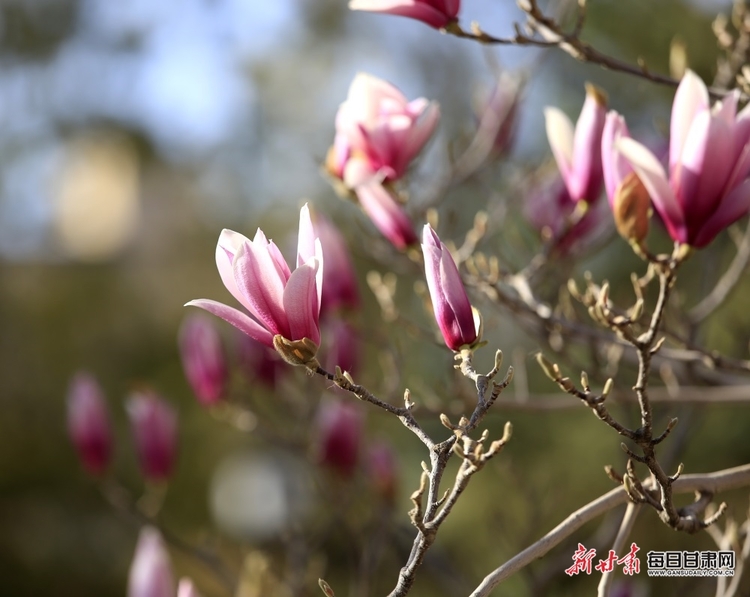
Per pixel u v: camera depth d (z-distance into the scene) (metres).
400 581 1.11
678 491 1.17
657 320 1.13
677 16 2.58
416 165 1.69
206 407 1.75
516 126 1.82
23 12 4.63
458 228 2.33
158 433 1.73
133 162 5.00
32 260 4.73
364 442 1.81
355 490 1.77
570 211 1.52
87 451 1.74
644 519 1.90
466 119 3.56
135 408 1.75
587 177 1.37
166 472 1.74
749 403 1.43
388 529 1.77
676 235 1.18
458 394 1.50
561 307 1.57
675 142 1.19
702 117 1.17
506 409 1.47
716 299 1.52
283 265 1.14
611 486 2.71
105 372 4.43
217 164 5.05
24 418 4.25
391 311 1.51
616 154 1.22
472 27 1.31
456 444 1.12
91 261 4.82
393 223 1.37
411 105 1.37
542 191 1.56
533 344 2.44
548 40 1.30
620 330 1.13
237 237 1.14
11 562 3.98
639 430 1.13
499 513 1.91
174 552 3.14
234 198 4.98
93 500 4.10
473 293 1.48
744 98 1.30
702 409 1.57
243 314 1.13
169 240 4.95
